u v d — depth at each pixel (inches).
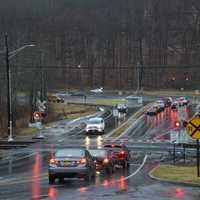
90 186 2034.9
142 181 2316.7
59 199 1592.0
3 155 4190.5
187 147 4687.5
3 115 6417.3
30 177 2549.2
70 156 2172.7
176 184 2148.1
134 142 5334.6
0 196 1691.7
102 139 5615.2
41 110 6756.9
